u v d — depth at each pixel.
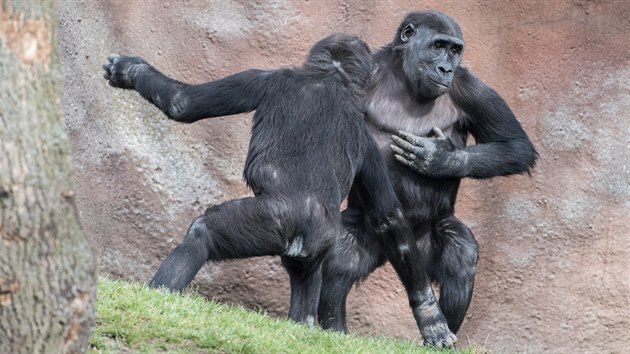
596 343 25.38
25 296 10.56
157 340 14.22
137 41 24.38
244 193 24.27
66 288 10.80
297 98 17.89
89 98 24.59
